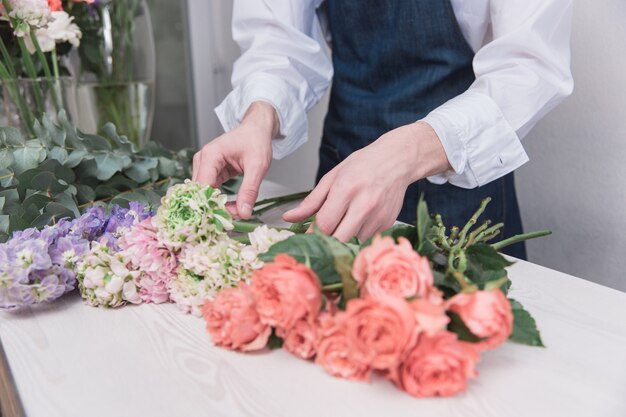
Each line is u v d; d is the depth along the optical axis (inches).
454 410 17.2
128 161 37.4
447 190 40.2
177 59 78.7
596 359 19.9
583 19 43.1
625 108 41.6
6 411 20.6
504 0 31.5
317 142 69.6
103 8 45.2
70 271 25.0
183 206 23.7
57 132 34.9
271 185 45.8
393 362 16.0
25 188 31.6
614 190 43.6
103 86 46.4
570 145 45.9
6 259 23.8
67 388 18.6
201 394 18.1
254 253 22.5
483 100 29.8
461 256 20.3
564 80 31.2
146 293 24.8
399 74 39.9
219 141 32.3
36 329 22.8
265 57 40.7
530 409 17.2
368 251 17.4
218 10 78.0
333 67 45.2
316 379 18.9
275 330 20.0
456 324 17.4
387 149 26.3
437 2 36.4
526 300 24.6
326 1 44.9
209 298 22.8
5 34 41.9
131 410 17.4
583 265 47.0
